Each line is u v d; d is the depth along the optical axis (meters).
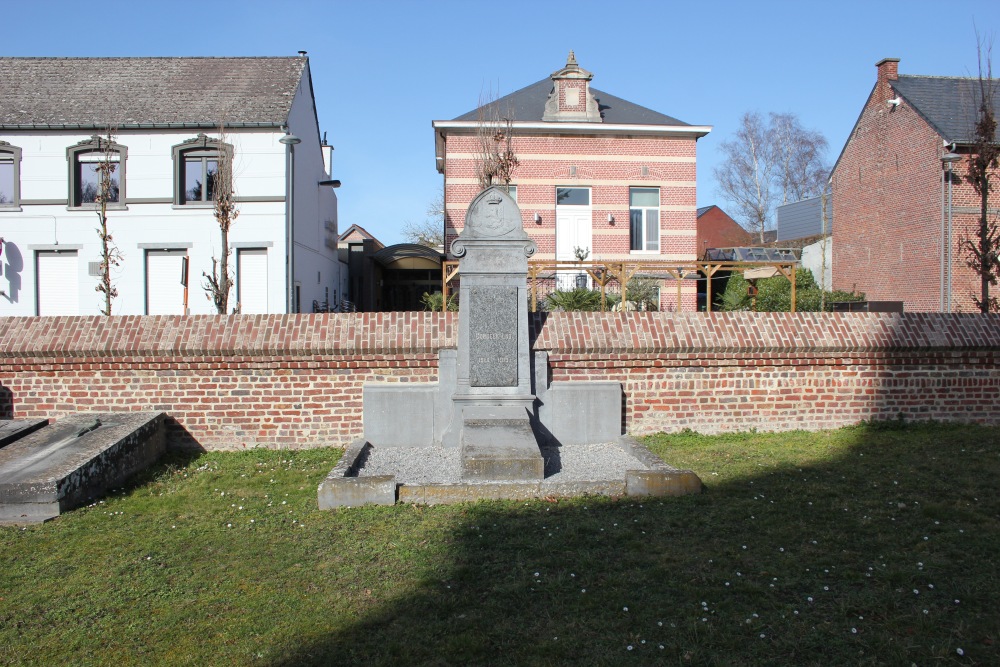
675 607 4.34
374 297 31.91
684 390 8.95
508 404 8.38
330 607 4.43
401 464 7.66
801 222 43.28
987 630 4.01
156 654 3.94
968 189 24.89
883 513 5.95
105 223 20.12
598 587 4.62
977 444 8.17
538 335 8.70
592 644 3.94
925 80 27.98
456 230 24.77
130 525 6.07
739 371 9.00
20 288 22.55
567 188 25.25
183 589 4.75
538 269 14.75
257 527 5.93
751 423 9.03
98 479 6.95
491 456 6.79
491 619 4.23
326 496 6.42
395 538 5.55
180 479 7.55
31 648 4.02
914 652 3.81
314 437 8.67
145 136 22.36
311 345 8.49
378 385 8.49
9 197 22.73
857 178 30.00
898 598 4.41
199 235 22.47
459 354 8.39
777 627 4.09
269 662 3.83
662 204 25.41
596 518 5.91
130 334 8.57
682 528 5.66
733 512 6.02
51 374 8.55
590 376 8.83
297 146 23.66
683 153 25.39
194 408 8.62
